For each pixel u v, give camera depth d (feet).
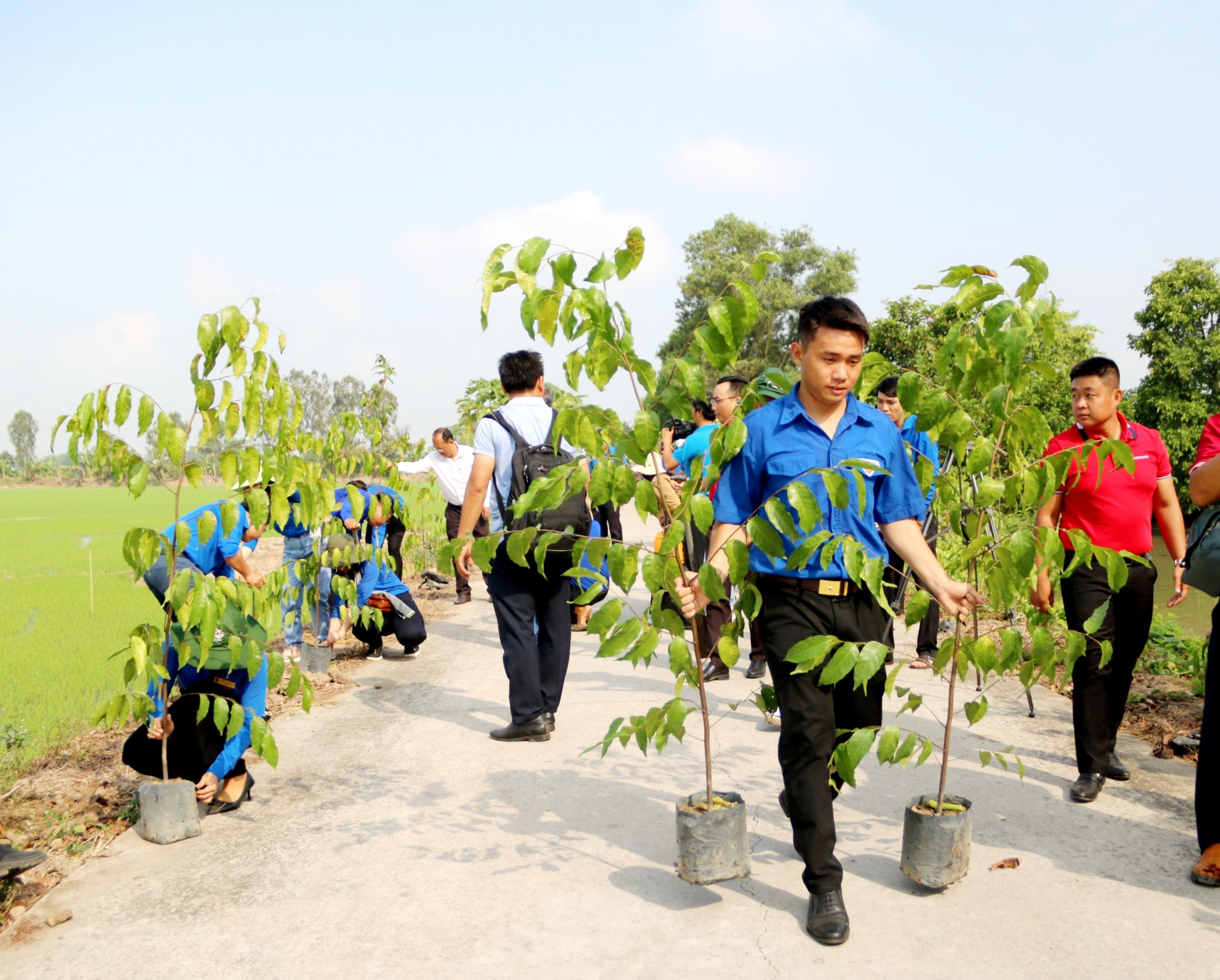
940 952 9.48
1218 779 10.85
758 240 199.21
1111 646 11.50
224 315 12.17
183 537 12.96
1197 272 127.03
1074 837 12.42
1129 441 13.83
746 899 10.74
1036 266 9.55
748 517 10.21
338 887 11.32
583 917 10.42
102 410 12.05
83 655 25.52
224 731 13.60
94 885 11.48
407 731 18.11
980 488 9.87
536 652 17.35
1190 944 9.61
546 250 8.50
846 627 9.93
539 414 17.60
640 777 15.23
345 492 23.07
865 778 15.01
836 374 9.55
